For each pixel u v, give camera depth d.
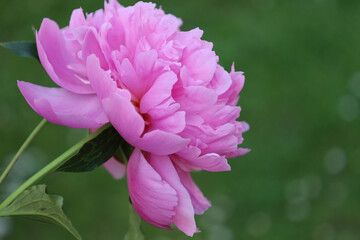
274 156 1.87
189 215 0.52
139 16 0.54
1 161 1.60
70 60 0.55
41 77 1.82
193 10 2.27
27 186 0.51
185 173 0.56
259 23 2.27
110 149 0.53
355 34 2.27
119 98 0.50
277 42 2.18
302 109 2.01
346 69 2.15
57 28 0.55
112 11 0.55
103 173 1.69
